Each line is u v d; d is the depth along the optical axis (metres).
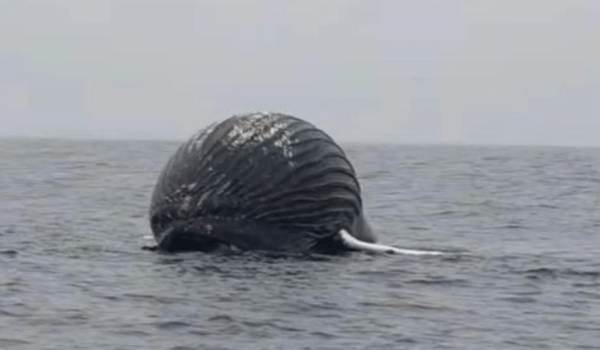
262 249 70.50
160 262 66.50
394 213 101.50
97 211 99.00
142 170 148.75
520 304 56.00
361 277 62.06
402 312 53.56
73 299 55.06
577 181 140.38
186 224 70.69
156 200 72.25
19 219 91.06
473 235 86.31
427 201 113.00
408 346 47.50
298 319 51.56
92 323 50.25
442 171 154.00
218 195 70.25
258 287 58.44
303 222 70.81
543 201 114.88
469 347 47.59
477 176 146.38
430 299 56.56
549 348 47.72
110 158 173.38
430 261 68.38
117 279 60.47
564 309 55.12
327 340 48.16
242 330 49.47
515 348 47.59
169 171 72.12
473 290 59.31
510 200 115.44
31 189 119.44
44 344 46.88
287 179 70.50
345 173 72.62
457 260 69.25
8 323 50.06
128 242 76.25
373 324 51.00
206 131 72.00
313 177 71.00
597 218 99.94
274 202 70.31
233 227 70.31
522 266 67.56
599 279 63.34
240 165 70.38
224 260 67.31
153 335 48.44
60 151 191.00
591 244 81.31
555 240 83.75
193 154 71.25
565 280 62.81
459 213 102.50
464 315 53.25
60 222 89.31
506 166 167.00
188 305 53.88
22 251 70.56
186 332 49.00
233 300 55.09
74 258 67.94
